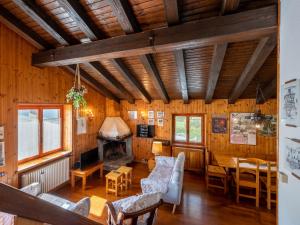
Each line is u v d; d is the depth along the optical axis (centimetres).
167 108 638
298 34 161
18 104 356
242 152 554
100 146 616
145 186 385
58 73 447
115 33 319
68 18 293
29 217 56
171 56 360
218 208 379
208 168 472
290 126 176
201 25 247
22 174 362
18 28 320
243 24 227
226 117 571
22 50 357
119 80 516
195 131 623
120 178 449
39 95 396
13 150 344
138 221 245
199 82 465
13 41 340
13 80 342
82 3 259
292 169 171
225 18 235
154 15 270
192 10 253
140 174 557
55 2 263
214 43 262
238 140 558
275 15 215
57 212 65
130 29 284
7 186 49
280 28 205
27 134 402
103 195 427
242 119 553
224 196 429
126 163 612
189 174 566
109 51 307
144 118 669
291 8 175
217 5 241
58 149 487
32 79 380
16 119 349
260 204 394
